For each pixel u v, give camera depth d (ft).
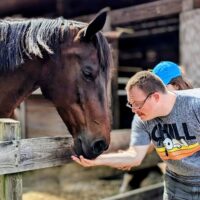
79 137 5.32
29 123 13.08
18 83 5.67
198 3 11.82
